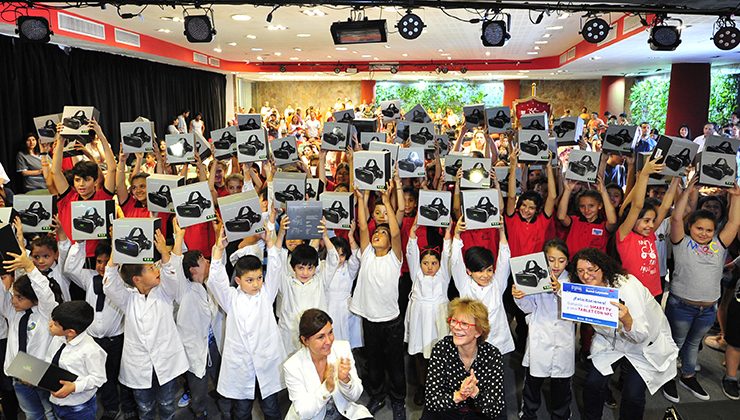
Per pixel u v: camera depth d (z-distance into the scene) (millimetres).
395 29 10031
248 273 3148
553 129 5285
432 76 19609
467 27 9906
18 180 8891
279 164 5078
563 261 3271
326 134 5234
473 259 3414
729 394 3869
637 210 3686
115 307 3453
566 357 3264
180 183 3865
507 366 4332
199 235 4469
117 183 4719
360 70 17047
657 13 5891
